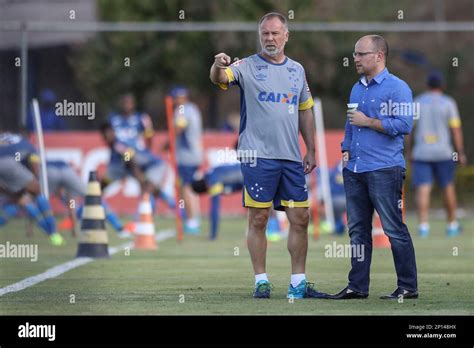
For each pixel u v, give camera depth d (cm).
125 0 9044
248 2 8675
